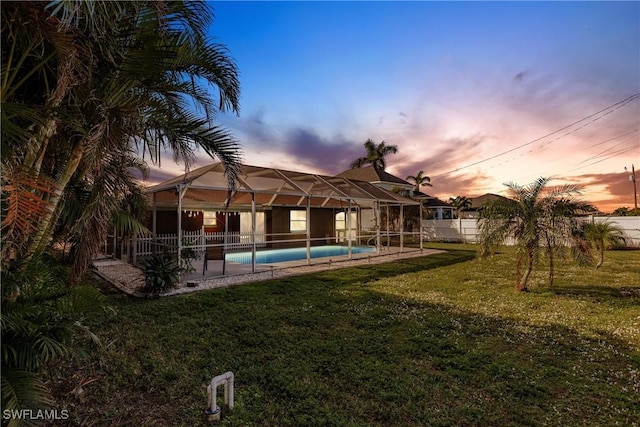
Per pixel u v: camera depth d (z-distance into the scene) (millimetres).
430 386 3215
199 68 3975
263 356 3857
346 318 5309
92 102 2980
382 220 22797
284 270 9922
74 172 3686
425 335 4617
